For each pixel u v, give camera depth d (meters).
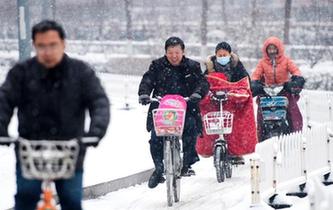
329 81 68.94
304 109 48.06
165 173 23.78
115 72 85.25
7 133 13.57
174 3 126.75
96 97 13.90
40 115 13.95
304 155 26.02
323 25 94.38
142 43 100.19
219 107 29.02
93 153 30.89
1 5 105.69
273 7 110.56
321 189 17.23
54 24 13.73
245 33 89.56
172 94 24.86
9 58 89.12
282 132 30.97
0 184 25.11
